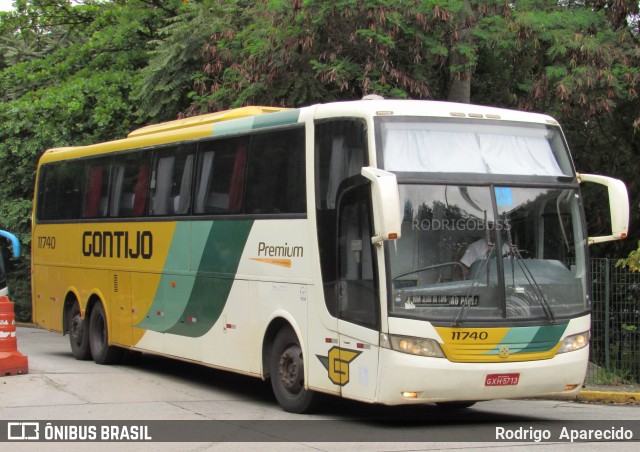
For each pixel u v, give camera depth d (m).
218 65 19.06
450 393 9.00
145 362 16.12
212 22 20.28
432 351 8.96
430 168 9.48
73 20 30.33
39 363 15.42
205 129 12.61
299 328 10.37
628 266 13.79
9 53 30.22
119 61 26.55
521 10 15.99
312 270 10.13
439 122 9.75
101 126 24.39
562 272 9.73
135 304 14.27
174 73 21.27
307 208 10.28
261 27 17.72
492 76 17.70
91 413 10.30
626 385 13.29
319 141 10.22
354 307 9.46
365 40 15.63
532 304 9.41
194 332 12.62
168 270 13.29
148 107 21.61
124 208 14.68
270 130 11.16
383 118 9.54
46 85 27.52
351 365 9.48
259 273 11.16
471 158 9.71
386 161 9.38
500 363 9.16
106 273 15.22
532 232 9.66
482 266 9.30
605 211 18.16
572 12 16.36
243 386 13.27
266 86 17.02
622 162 17.97
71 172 16.75
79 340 16.22
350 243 9.59
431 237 9.23
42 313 17.78
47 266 17.56
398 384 8.94
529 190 9.77
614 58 15.52
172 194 13.30
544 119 10.38
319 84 16.86
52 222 17.36
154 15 26.95
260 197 11.25
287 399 10.67
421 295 9.06
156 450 8.39
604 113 16.39
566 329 9.57
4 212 25.91
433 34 15.83
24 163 25.45
